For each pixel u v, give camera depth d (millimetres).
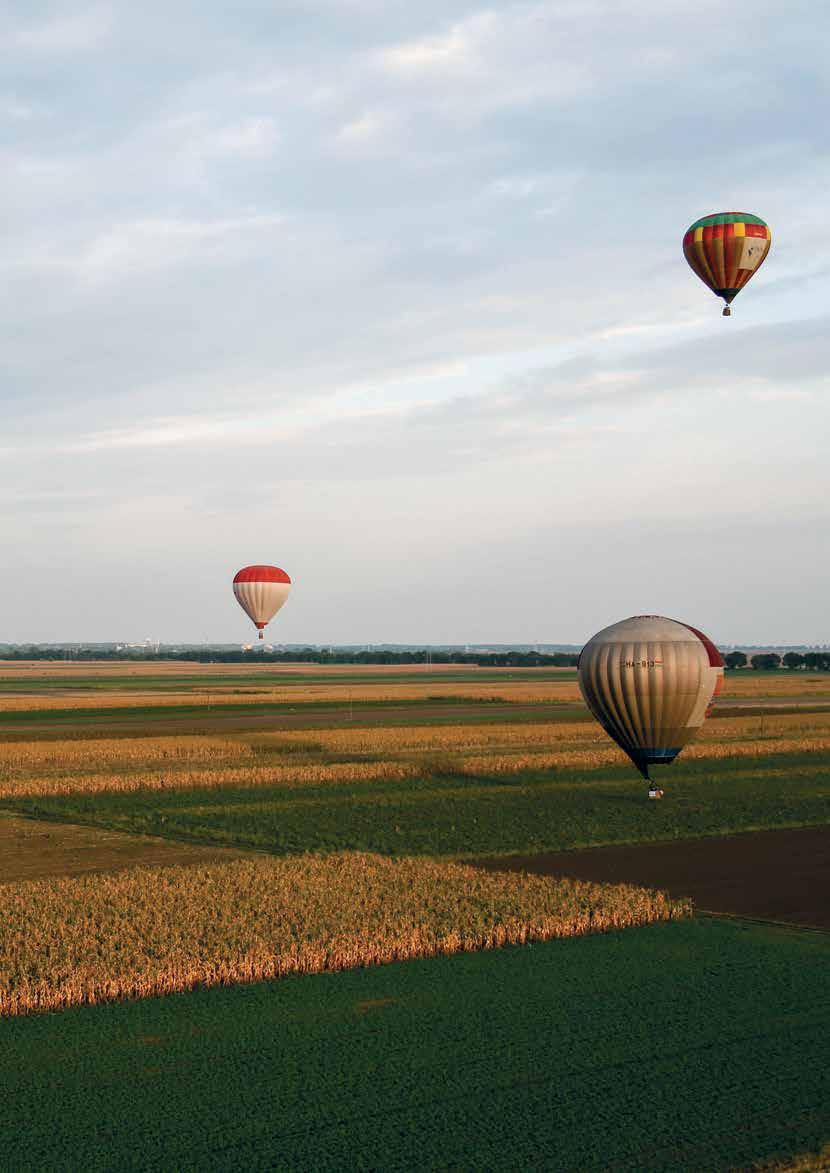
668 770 61219
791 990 22438
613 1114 16672
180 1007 21453
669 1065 18500
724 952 25359
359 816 45906
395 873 32688
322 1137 15992
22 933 25500
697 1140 15820
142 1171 15031
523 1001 21750
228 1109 16891
